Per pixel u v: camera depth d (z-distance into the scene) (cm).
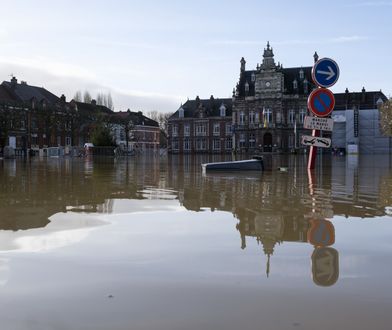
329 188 1012
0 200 787
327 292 302
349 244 440
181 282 324
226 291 305
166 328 248
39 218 598
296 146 8612
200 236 479
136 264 371
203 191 941
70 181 1254
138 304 283
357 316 263
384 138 7950
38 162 3344
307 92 8944
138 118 13200
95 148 5925
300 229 516
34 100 8481
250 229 516
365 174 1606
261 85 9025
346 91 9656
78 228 526
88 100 12062
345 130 8112
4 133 6153
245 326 249
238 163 1742
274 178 1353
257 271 350
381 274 341
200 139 10481
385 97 9381
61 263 375
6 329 250
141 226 538
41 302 288
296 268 357
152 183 1167
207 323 254
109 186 1075
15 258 392
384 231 505
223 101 10538
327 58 1321
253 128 9119
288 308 275
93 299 292
